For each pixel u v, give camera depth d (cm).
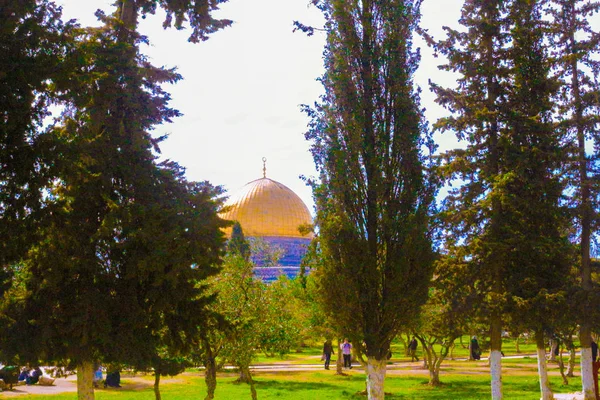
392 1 1730
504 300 2058
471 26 2250
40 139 1250
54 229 1402
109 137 1466
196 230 1408
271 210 9319
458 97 2245
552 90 2234
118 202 1441
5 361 1386
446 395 2622
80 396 1478
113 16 1656
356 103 1677
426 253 1642
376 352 1606
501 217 2138
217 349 1725
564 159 2227
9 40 1203
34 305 1398
